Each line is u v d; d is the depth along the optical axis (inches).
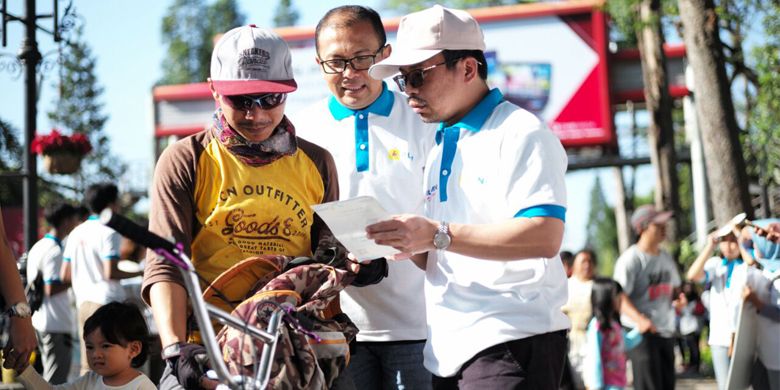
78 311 319.9
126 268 317.1
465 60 155.0
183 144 159.0
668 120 811.4
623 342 361.1
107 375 186.5
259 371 126.0
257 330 126.2
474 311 151.6
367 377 193.9
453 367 152.2
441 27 153.3
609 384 357.1
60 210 344.8
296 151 163.0
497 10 998.4
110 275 313.3
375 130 195.0
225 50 157.1
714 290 332.5
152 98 1052.5
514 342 149.6
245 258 157.0
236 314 139.9
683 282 621.0
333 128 196.9
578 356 379.9
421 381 193.5
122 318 187.2
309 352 141.0
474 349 150.4
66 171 351.9
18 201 952.9
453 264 154.5
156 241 112.8
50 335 332.2
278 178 160.1
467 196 152.6
